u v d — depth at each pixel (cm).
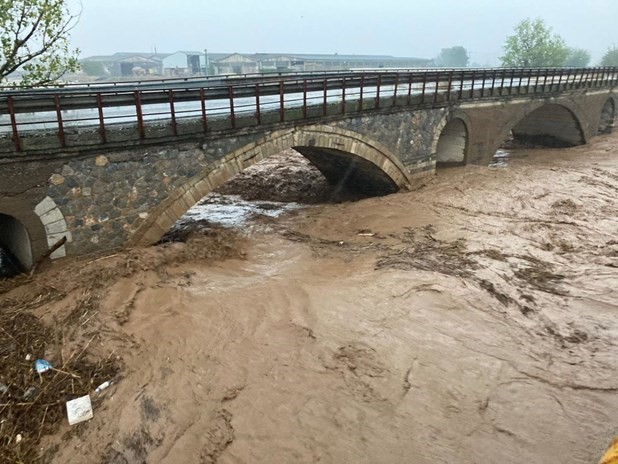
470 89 2983
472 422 1045
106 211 1598
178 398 1102
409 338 1317
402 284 1581
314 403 1095
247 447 988
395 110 2527
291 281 1622
